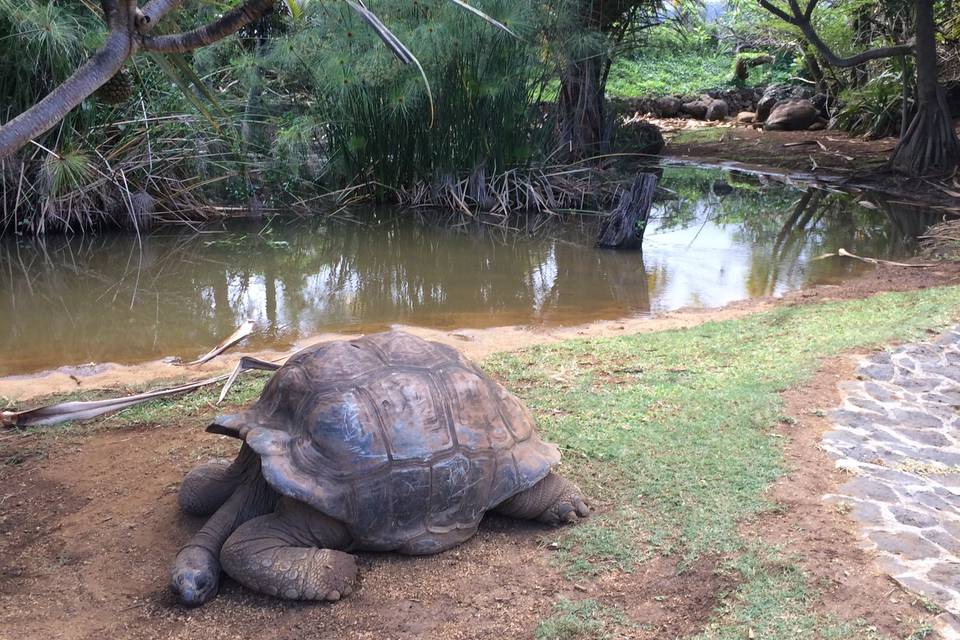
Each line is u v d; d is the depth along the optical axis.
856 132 19.45
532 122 13.27
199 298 8.07
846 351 5.73
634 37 15.70
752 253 9.88
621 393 5.05
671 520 3.56
